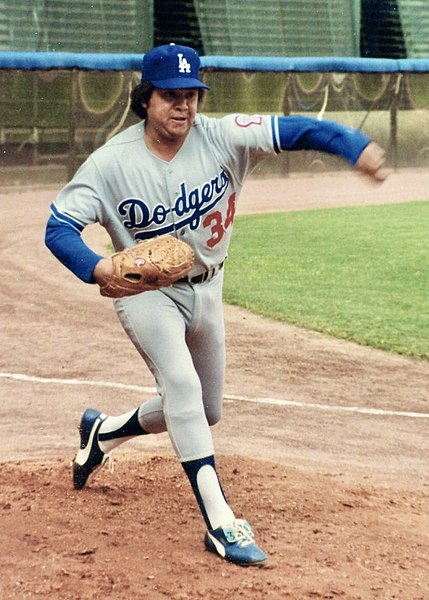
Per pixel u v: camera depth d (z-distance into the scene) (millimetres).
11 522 4207
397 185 24594
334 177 26078
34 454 5949
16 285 11914
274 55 27297
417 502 5020
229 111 24016
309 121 3967
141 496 4695
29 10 24297
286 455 6031
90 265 3730
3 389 7539
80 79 22125
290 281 12195
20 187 21891
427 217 18906
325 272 12844
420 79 26797
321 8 28047
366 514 4633
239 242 15555
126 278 3705
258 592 3635
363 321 9992
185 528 4270
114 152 3938
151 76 3807
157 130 3879
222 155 3996
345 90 25531
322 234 16500
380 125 26281
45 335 9383
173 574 3760
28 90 21703
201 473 3977
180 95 3797
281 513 4539
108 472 5082
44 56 21672
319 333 9516
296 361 8492
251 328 9695
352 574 3859
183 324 4156
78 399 7293
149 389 7574
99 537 4090
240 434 6477
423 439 6484
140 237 4074
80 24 24844
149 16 25656
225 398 7359
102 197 3953
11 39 24062
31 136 21891
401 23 29344
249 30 27094
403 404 7316
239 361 8445
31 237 15820
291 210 20031
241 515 4477
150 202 3957
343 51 28266
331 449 6199
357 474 5652
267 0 27391
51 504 4496
